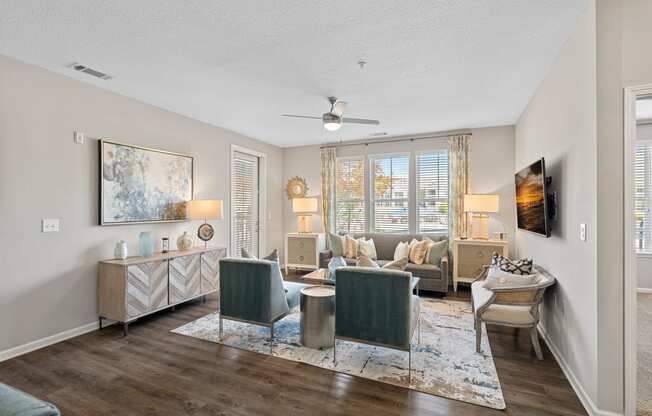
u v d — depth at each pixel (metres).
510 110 4.27
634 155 1.84
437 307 4.10
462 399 2.16
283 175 6.72
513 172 5.00
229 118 4.58
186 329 3.36
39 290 2.93
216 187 4.98
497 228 5.10
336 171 6.22
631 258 1.85
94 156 3.36
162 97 3.72
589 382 2.04
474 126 5.09
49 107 2.99
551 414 2.00
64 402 2.13
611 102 1.88
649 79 1.82
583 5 2.03
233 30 2.32
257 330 3.34
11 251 2.75
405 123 4.88
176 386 2.32
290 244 5.95
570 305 2.41
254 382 2.37
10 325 2.75
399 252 5.02
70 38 2.42
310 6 2.04
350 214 6.12
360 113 4.36
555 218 2.83
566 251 2.52
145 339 3.11
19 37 2.40
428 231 5.57
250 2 2.00
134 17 2.15
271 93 3.59
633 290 1.85
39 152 2.92
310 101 3.86
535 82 3.30
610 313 1.89
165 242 4.06
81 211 3.24
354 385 2.33
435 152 5.55
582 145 2.17
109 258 3.49
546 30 2.33
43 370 2.54
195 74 3.08
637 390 2.25
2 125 2.69
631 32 1.85
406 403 2.12
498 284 2.86
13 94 2.75
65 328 3.11
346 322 2.59
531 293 2.70
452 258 5.19
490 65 2.90
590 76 2.00
